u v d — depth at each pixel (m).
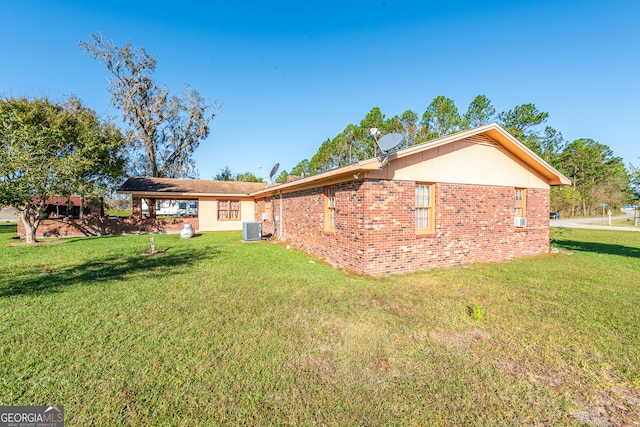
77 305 4.73
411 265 7.61
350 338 3.69
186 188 19.19
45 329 3.81
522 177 9.77
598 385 2.79
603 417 2.38
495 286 6.13
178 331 3.80
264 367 3.00
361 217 7.13
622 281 6.55
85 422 2.22
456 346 3.52
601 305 4.96
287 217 12.69
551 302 5.11
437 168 8.05
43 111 13.61
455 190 8.36
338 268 7.76
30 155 6.23
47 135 10.20
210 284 6.03
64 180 11.90
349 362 3.13
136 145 25.64
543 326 4.11
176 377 2.80
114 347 3.36
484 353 3.36
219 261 8.48
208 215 18.95
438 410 2.42
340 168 7.41
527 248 9.92
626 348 3.48
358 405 2.46
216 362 3.08
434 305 4.92
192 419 2.27
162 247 11.28
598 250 11.34
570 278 6.83
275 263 8.24
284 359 3.16
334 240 8.45
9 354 3.16
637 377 2.91
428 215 8.15
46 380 2.71
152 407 2.39
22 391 2.55
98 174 16.41
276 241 13.22
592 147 46.22
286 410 2.39
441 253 8.10
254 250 10.58
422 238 7.78
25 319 4.12
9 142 6.34
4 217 31.80
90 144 13.54
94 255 9.42
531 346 3.53
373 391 2.65
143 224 17.42
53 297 5.13
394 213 7.38
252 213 20.25
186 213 39.72
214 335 3.70
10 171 5.58
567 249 11.61
